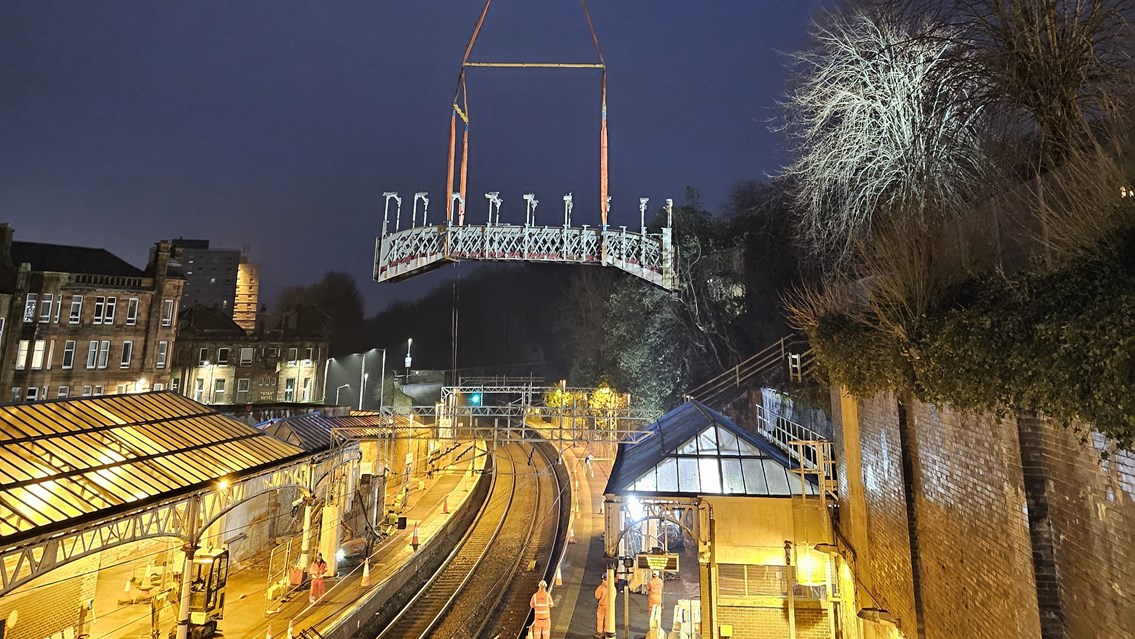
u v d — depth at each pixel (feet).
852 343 36.11
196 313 202.18
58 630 52.49
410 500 120.88
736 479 57.26
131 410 60.18
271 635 56.34
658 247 88.89
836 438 50.14
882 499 35.86
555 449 171.63
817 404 61.52
